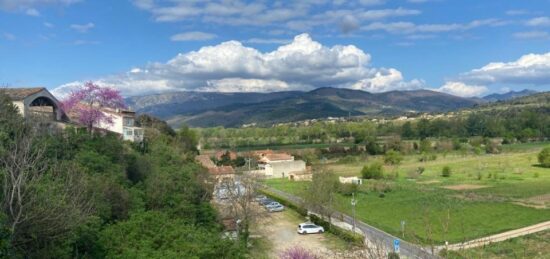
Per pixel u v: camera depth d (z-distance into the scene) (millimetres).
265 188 110938
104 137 61406
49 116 65312
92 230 30938
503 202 87750
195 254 30516
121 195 40969
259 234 67688
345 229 67812
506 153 188375
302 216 81438
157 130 123688
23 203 25750
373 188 107250
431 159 172875
